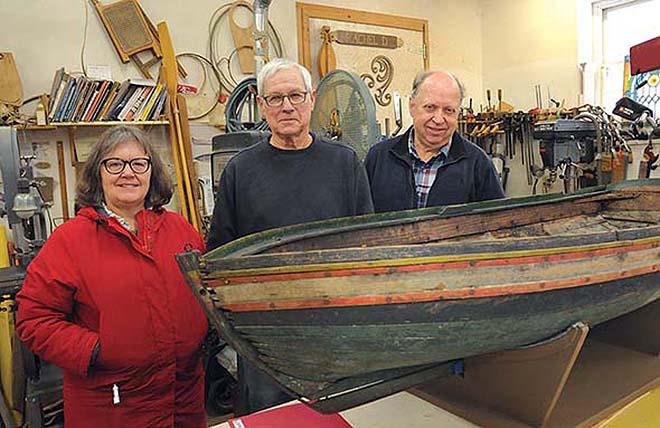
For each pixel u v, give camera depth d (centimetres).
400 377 131
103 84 340
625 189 212
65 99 329
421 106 201
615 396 136
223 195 191
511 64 525
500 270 114
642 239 136
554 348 119
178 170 367
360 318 111
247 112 380
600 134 350
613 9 462
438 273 110
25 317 147
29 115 343
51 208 352
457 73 539
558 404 132
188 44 397
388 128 456
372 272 108
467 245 111
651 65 303
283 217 182
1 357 268
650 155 333
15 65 337
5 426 256
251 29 417
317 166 186
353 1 470
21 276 223
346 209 188
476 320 117
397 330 113
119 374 150
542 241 117
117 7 369
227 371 287
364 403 128
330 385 126
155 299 153
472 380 134
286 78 178
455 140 211
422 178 211
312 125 309
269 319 114
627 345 166
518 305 118
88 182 159
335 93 290
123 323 149
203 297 114
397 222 158
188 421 165
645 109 355
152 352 152
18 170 255
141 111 353
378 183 217
